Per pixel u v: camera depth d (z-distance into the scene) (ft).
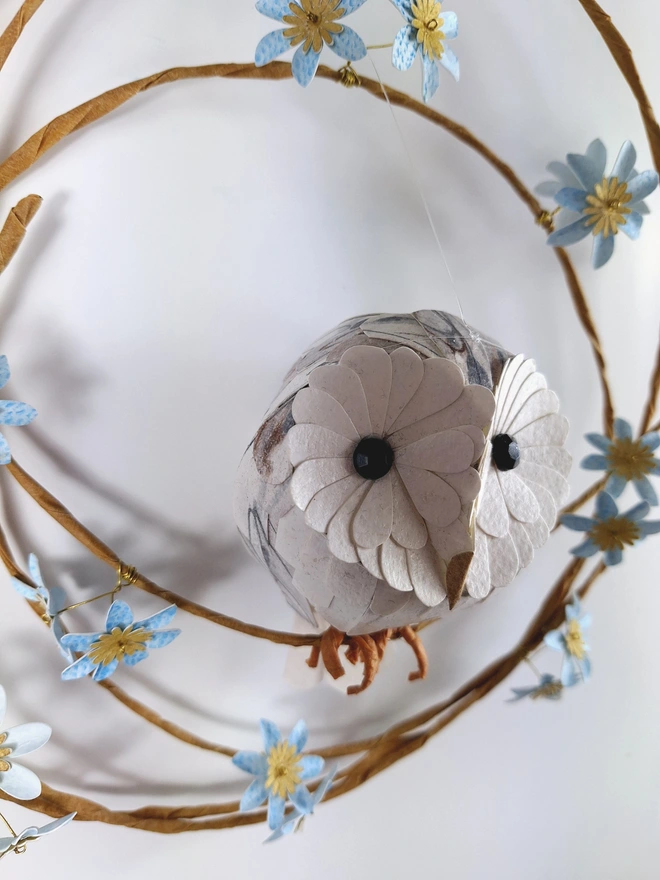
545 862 0.72
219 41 0.56
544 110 0.63
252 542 0.46
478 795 0.70
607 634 0.72
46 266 0.54
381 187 0.60
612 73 0.65
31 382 0.55
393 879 0.67
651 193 0.63
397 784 0.68
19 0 0.52
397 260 0.61
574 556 0.68
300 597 0.45
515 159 0.63
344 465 0.41
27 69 0.53
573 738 0.73
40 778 0.58
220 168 0.57
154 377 0.57
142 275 0.56
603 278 0.67
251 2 0.56
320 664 0.60
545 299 0.65
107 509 0.57
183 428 0.58
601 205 0.59
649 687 0.74
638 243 0.67
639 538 0.61
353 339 0.44
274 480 0.43
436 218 0.62
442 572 0.42
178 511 0.58
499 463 0.44
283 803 0.55
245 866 0.63
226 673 0.62
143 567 0.58
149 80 0.53
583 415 0.68
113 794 0.60
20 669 0.57
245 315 0.58
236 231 0.57
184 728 0.61
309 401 0.41
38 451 0.56
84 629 0.58
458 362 0.43
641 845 0.75
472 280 0.63
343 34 0.46
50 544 0.57
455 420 0.41
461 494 0.40
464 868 0.70
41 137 0.51
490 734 0.70
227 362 0.58
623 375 0.68
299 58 0.46
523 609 0.69
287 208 0.58
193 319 0.57
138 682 0.60
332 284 0.60
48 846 0.58
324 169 0.59
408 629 0.54
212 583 0.60
